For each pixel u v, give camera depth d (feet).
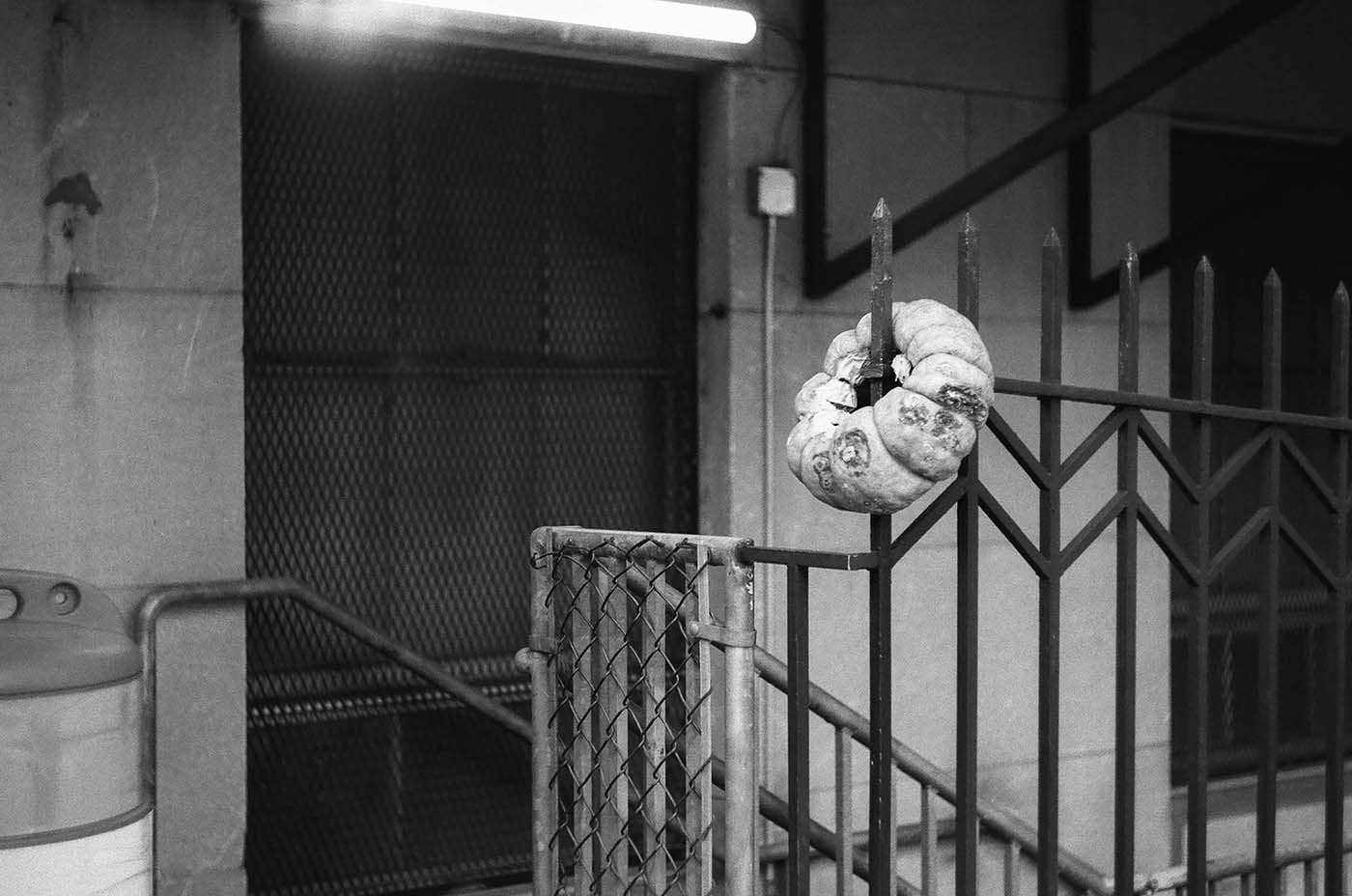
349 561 15.23
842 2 16.96
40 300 13.21
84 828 9.84
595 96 16.43
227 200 13.98
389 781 15.52
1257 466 21.16
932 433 7.35
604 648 9.36
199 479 13.87
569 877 11.15
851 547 17.10
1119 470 8.98
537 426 16.21
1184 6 19.29
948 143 17.70
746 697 8.52
